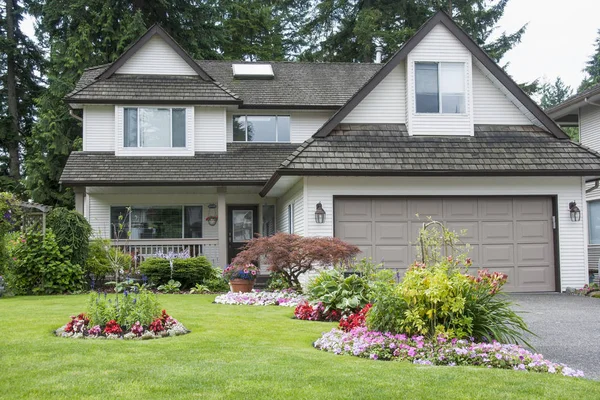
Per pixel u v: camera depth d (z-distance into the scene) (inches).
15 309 437.4
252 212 834.8
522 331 381.4
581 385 223.9
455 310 290.2
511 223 635.5
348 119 653.9
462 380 226.7
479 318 301.7
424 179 627.8
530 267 634.2
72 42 1144.2
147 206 804.0
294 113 840.9
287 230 735.1
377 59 995.9
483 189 632.4
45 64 1385.3
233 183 730.2
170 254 644.1
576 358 303.1
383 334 299.1
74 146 1115.3
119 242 734.5
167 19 1240.2
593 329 390.6
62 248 603.5
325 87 882.1
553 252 638.5
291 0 1494.8
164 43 827.4
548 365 259.4
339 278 414.6
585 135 858.1
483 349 275.1
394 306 301.1
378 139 640.4
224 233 735.1
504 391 212.8
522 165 621.3
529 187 637.3
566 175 624.4
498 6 1413.6
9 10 1363.2
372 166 605.6
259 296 516.7
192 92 794.8
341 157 612.4
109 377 228.1
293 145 832.3
